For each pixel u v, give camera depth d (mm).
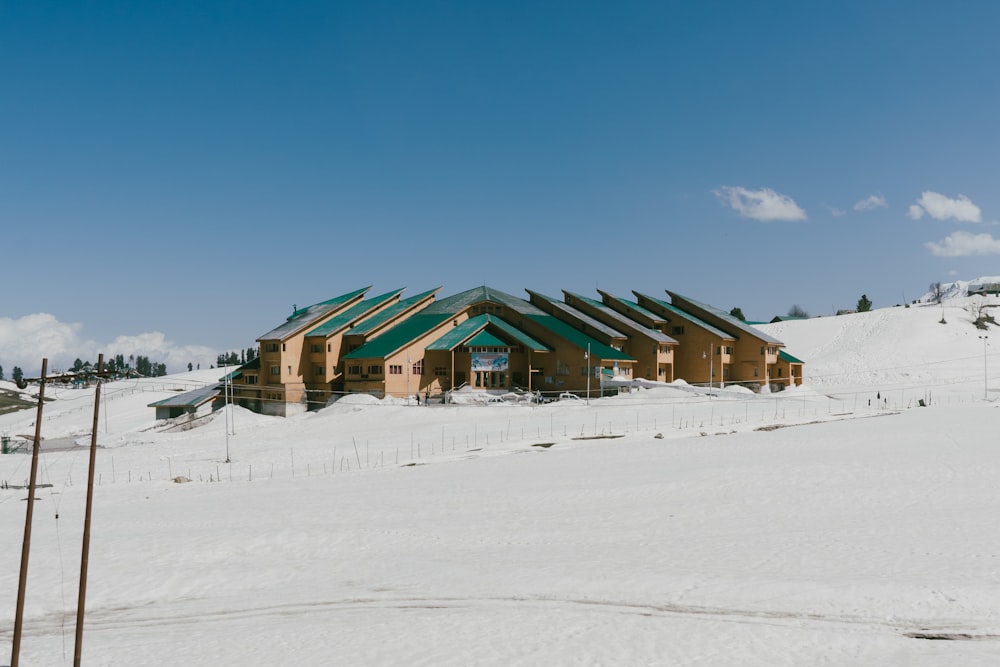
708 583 24453
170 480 53062
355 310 108875
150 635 22688
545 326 101688
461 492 43125
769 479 42250
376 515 37906
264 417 92688
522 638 20578
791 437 58406
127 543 33438
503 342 100125
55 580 28453
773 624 20812
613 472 47156
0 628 23938
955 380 111750
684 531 32594
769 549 28562
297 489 47031
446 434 69812
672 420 72500
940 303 164125
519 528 34312
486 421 76375
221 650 20812
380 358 93500
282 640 21406
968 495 36656
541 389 100938
